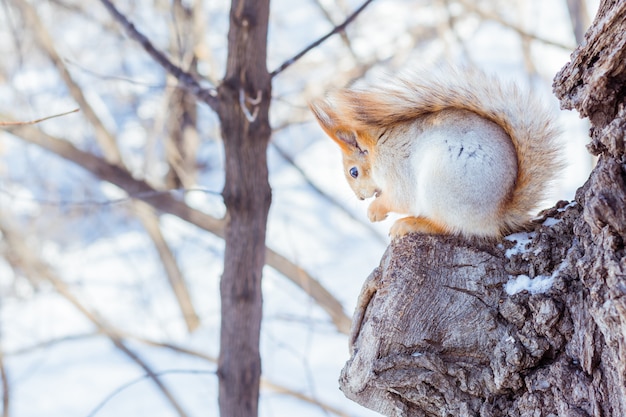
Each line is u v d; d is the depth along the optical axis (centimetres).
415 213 385
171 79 838
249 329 477
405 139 383
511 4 1084
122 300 1041
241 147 470
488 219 343
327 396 799
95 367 918
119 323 999
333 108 429
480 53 1120
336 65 999
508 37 1140
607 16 302
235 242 475
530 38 912
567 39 1107
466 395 321
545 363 312
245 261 475
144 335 972
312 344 894
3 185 995
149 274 1085
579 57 319
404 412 332
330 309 774
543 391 307
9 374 909
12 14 916
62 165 1135
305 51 475
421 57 977
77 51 1102
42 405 855
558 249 324
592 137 325
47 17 1061
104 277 1073
